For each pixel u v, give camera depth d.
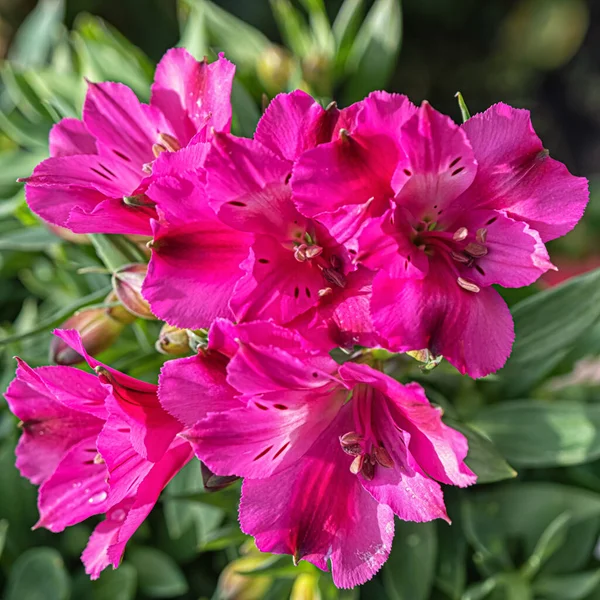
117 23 0.70
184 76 0.23
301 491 0.21
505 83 0.80
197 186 0.20
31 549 0.29
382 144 0.20
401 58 0.79
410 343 0.20
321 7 0.32
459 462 0.19
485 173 0.21
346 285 0.21
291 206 0.21
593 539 0.28
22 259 0.32
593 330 0.27
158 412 0.21
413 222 0.21
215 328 0.20
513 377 0.27
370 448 0.21
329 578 0.25
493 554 0.27
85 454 0.23
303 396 0.20
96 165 0.23
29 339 0.29
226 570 0.27
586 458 0.26
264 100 0.23
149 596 0.30
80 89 0.30
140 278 0.23
